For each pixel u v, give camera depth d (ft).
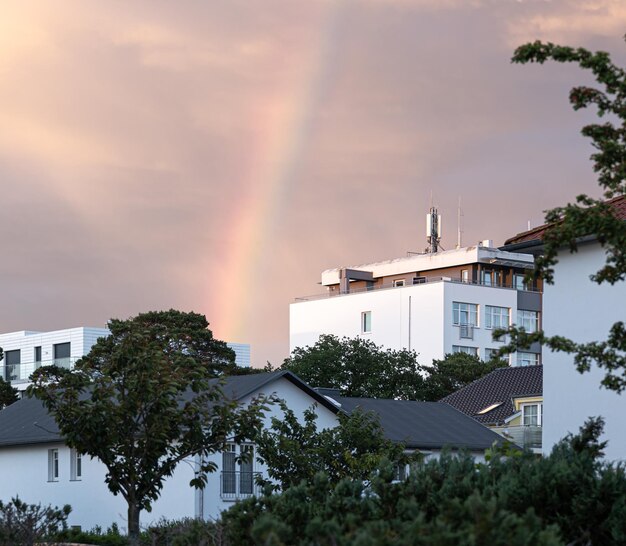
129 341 75.51
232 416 77.56
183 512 123.34
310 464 92.38
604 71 42.55
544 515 41.75
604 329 84.38
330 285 358.43
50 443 142.72
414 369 240.32
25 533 68.33
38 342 299.38
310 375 231.30
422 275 344.08
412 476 44.98
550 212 44.16
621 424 83.25
